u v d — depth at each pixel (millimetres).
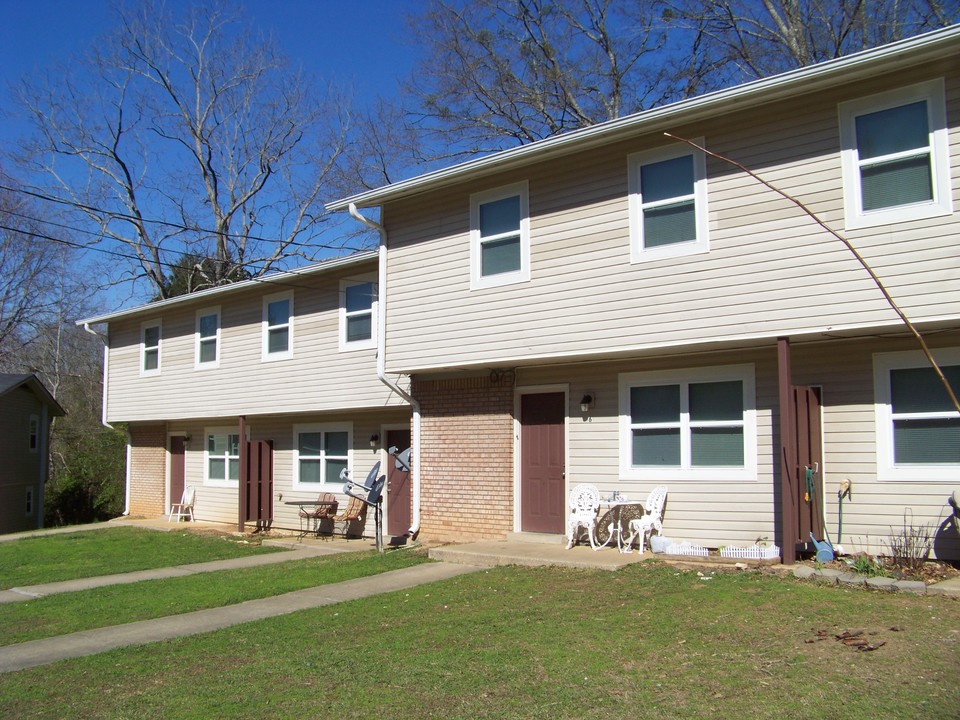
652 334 11242
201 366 21438
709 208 10898
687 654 6828
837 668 6223
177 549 16641
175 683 6887
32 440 30703
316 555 14805
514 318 12781
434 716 5820
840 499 10477
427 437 14992
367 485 14688
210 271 36094
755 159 10594
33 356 40250
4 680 7184
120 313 23906
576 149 12070
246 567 13617
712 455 11625
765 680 6074
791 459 10016
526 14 26891
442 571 11719
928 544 9852
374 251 16391
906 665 6184
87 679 7125
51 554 16375
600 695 6016
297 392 18625
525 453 13828
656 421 12180
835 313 9820
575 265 12148
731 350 11469
